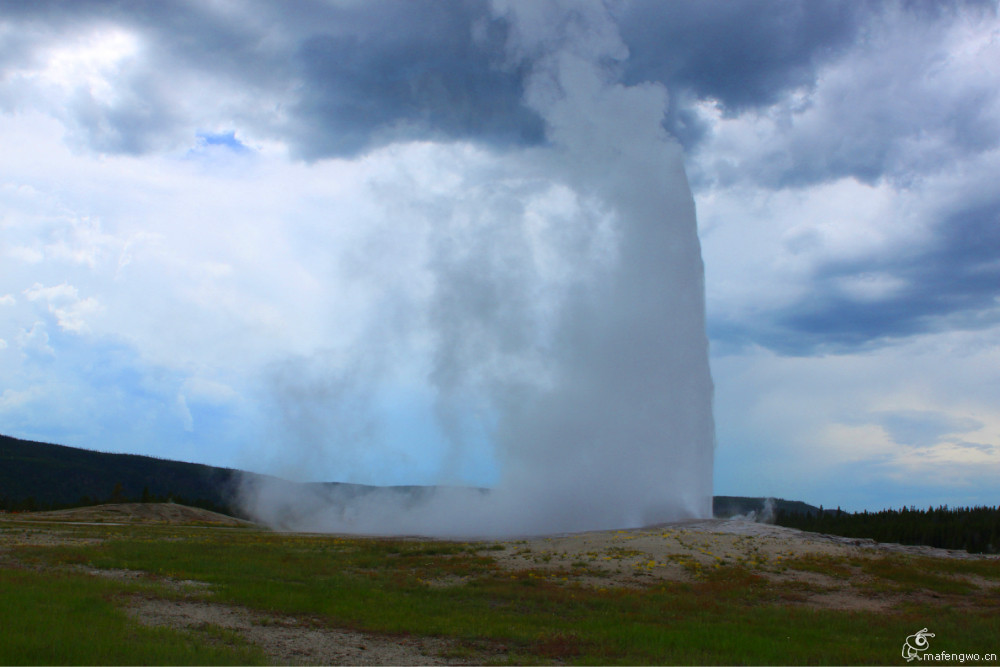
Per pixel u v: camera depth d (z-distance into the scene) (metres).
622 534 33.44
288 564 26.19
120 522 61.84
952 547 63.41
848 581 24.34
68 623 13.62
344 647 14.64
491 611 18.73
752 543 29.97
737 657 14.59
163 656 11.96
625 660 14.12
